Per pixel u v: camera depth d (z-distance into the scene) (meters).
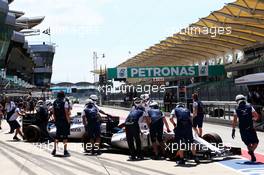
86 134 12.63
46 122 15.61
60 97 11.91
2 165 10.27
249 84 21.03
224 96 28.92
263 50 33.81
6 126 25.19
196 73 40.53
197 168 9.27
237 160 10.36
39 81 152.75
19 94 54.09
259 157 10.94
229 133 17.88
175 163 10.12
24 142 15.61
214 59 44.69
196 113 13.30
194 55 45.59
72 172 9.13
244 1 22.34
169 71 40.44
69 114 11.83
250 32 30.59
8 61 92.69
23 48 98.19
